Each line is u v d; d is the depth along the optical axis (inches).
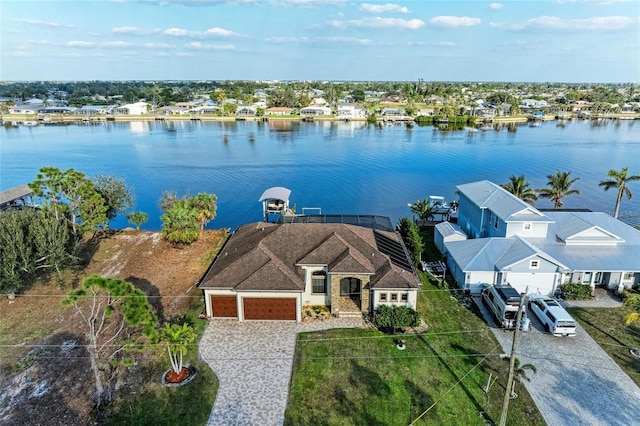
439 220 2256.4
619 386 956.6
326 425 842.2
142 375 981.2
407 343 1116.5
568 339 1136.8
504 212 1595.7
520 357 1058.1
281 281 1182.9
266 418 856.3
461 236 1692.9
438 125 7332.7
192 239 1793.8
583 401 911.0
